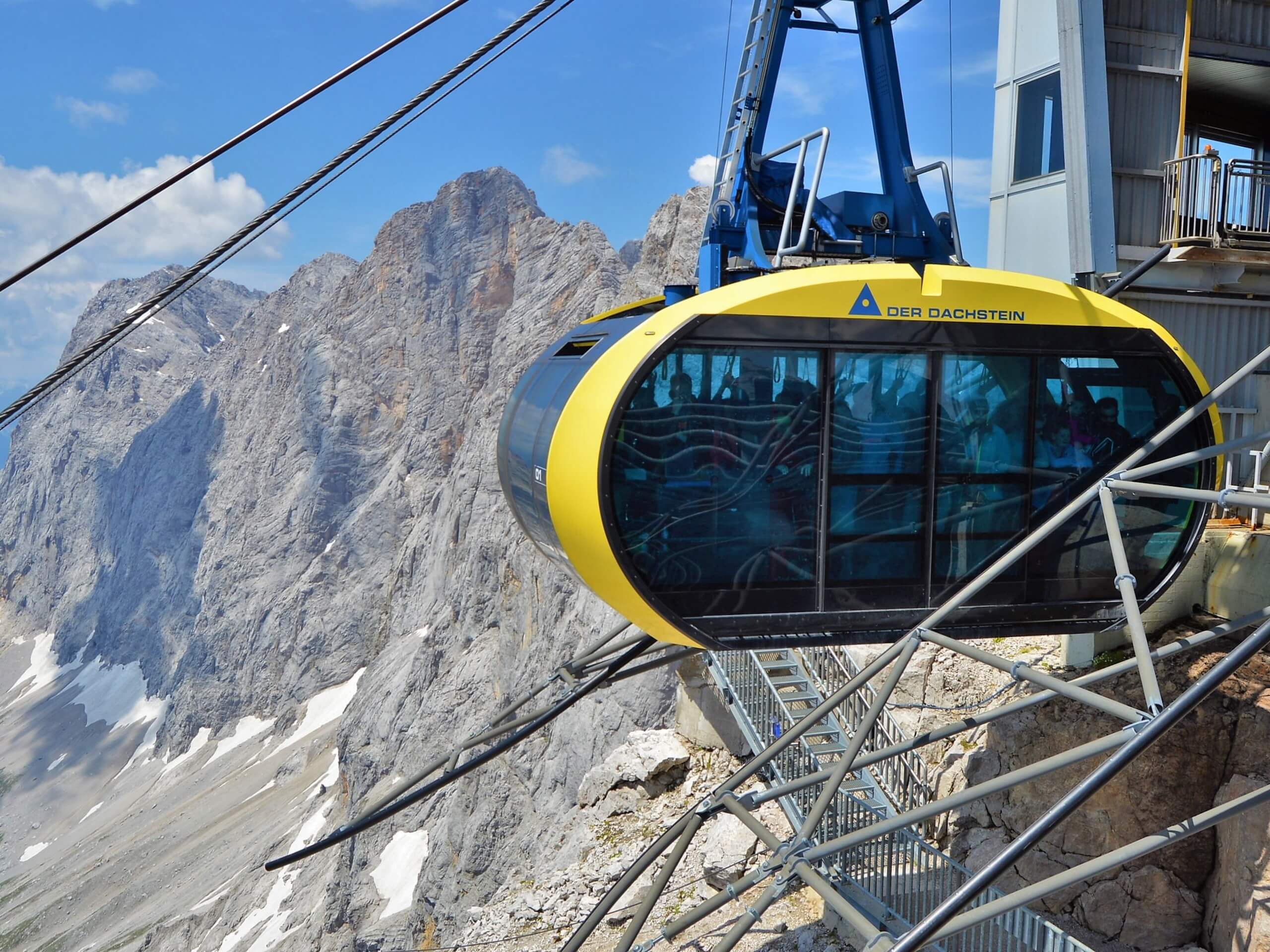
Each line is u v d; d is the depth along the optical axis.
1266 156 21.98
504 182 182.62
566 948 12.13
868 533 9.88
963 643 9.46
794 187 10.60
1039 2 15.45
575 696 13.29
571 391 9.59
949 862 13.16
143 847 126.69
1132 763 12.94
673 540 9.44
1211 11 16.09
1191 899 12.23
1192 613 14.54
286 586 167.75
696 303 9.36
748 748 22.12
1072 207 14.73
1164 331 10.49
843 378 9.65
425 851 73.50
